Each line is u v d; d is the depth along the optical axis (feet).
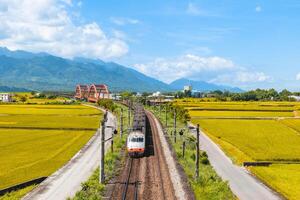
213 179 179.42
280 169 230.27
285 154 275.80
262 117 536.42
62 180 174.19
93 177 172.65
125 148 261.24
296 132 401.90
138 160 221.05
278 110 633.20
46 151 266.77
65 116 538.88
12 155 250.98
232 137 362.12
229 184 191.42
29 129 393.91
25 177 188.75
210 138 358.43
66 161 230.89
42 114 565.53
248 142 333.83
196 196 150.61
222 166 237.86
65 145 293.43
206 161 236.63
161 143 288.10
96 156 237.25
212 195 153.58
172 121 458.91
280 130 415.23
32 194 150.71
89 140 314.55
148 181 170.19
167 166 204.03
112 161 212.84
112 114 585.63
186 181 172.04
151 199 143.02
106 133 355.77
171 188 158.81
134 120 304.50
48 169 207.82
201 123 471.62
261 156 267.59
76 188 160.35
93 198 139.74
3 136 340.59
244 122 484.33
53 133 363.76
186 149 266.98
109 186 160.56
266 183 195.42
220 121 492.95
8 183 177.06
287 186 189.67
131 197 144.87
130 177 177.47
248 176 211.61
